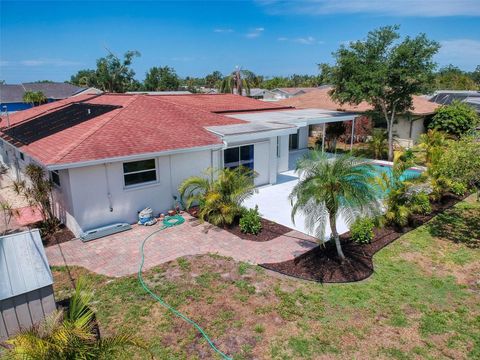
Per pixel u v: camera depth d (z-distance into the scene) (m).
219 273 9.86
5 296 6.40
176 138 14.84
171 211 14.47
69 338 5.16
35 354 4.82
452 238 12.34
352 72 23.83
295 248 11.38
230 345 7.11
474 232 12.84
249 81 50.75
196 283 9.36
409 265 10.42
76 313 6.14
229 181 13.56
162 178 14.26
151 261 10.62
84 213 12.34
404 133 29.25
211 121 18.45
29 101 61.34
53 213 14.33
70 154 11.76
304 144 28.52
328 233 12.64
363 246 11.55
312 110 28.55
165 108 18.67
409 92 23.09
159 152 13.42
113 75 78.75
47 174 14.07
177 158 14.59
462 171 11.27
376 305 8.44
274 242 11.85
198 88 109.69
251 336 7.36
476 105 32.09
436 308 8.35
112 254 11.09
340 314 8.09
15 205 15.68
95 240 12.15
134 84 84.31
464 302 8.59
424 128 30.44
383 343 7.19
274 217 14.32
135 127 14.93
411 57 22.00
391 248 11.52
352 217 8.99
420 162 22.91
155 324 7.74
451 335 7.43
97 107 19.09
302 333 7.46
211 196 13.08
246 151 17.48
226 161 16.75
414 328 7.64
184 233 12.66
